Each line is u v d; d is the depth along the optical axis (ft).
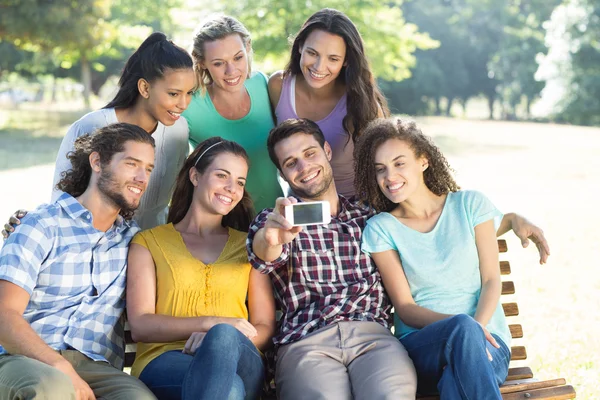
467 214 12.85
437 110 203.41
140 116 13.57
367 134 13.20
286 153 12.78
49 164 62.18
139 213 14.48
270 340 12.14
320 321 12.13
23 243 11.21
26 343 10.43
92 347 11.53
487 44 204.13
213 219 12.63
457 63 202.69
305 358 11.57
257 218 12.27
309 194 12.89
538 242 12.87
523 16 198.80
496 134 114.01
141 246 12.17
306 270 12.35
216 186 12.36
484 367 10.68
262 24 73.10
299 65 15.07
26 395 9.64
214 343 10.39
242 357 10.85
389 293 12.62
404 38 86.33
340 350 11.76
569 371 17.35
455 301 12.51
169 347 11.63
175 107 13.35
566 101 149.28
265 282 12.41
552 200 47.52
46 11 94.43
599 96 146.92
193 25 76.28
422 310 12.20
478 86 207.92
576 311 22.93
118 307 11.96
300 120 13.00
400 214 13.20
